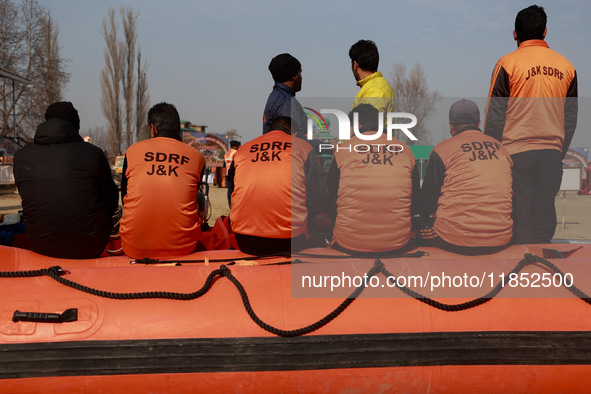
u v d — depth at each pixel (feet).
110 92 172.96
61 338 8.29
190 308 8.70
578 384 8.87
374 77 13.87
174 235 10.99
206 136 93.40
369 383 8.68
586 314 8.93
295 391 8.65
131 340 8.36
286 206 10.60
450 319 8.80
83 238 10.80
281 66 13.03
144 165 10.93
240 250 11.58
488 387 8.84
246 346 8.46
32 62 136.98
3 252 10.28
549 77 11.14
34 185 10.52
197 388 8.46
